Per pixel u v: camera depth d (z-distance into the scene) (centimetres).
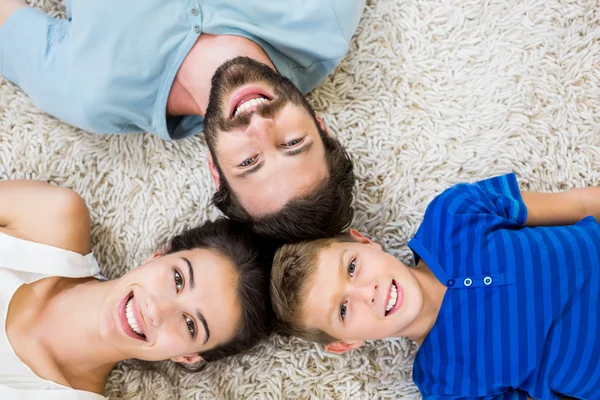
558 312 106
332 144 112
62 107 117
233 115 101
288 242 113
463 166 126
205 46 113
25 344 109
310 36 115
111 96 112
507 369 108
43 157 125
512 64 127
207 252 112
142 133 127
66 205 116
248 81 101
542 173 126
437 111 127
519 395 110
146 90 114
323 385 126
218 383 125
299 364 126
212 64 112
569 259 107
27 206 114
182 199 127
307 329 112
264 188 104
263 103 100
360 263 108
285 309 110
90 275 118
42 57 115
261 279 115
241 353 122
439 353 112
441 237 112
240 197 108
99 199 126
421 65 128
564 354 106
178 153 128
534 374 107
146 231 126
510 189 116
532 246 109
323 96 128
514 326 107
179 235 120
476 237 110
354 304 106
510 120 126
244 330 114
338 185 112
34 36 116
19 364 107
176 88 116
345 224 116
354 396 126
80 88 113
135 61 111
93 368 115
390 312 107
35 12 119
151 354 108
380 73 128
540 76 126
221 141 101
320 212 108
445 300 110
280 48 116
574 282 107
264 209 107
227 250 112
